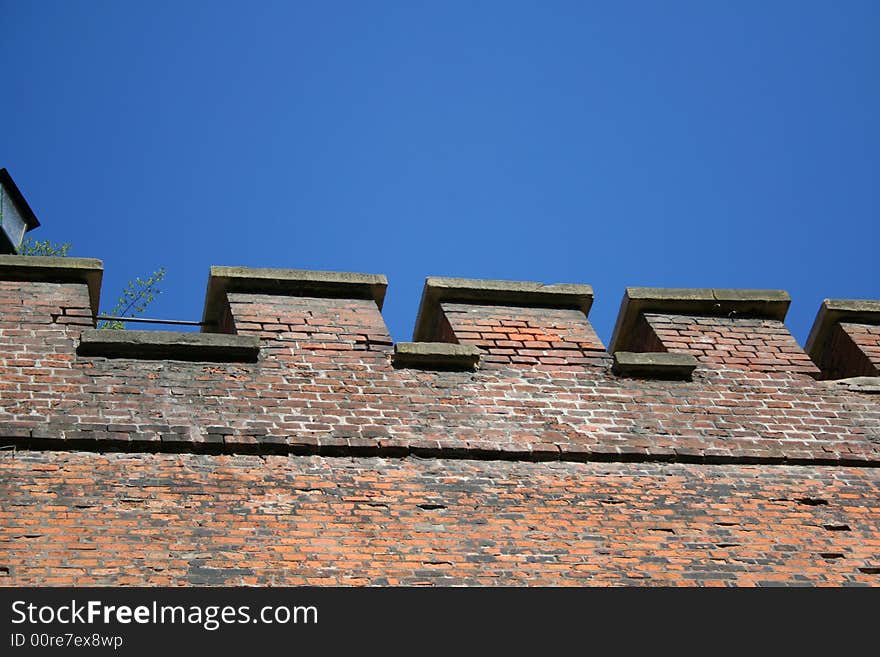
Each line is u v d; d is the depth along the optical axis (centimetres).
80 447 2023
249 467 2050
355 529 1975
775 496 2167
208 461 2047
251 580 1869
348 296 2409
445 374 2288
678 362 2377
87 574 1831
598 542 2023
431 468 2111
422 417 2194
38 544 1862
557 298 2484
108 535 1894
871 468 2270
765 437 2283
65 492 1948
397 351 2284
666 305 2519
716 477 2191
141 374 2161
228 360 2222
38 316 2231
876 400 2397
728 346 2464
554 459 2169
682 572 1994
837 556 2062
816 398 2384
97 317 2353
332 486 2042
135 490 1972
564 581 1948
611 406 2289
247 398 2161
